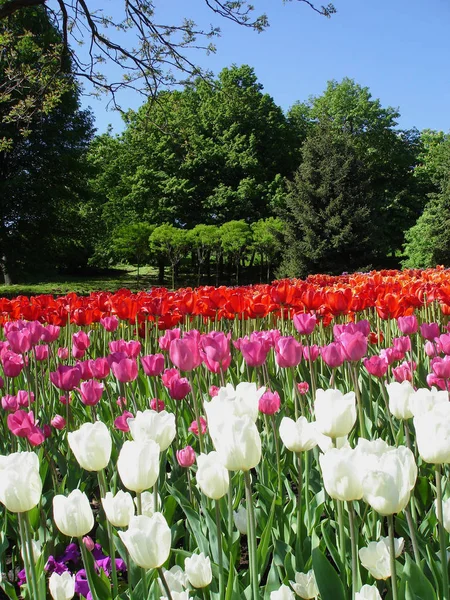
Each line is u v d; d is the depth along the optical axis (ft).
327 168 128.06
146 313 17.57
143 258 140.77
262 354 9.53
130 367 9.83
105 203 150.71
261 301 17.43
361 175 130.41
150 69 55.16
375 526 7.55
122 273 185.57
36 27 65.00
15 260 114.11
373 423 11.30
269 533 7.08
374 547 5.48
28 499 5.37
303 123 166.20
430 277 26.11
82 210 147.54
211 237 130.00
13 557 9.01
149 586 6.46
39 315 17.94
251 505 5.53
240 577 7.27
